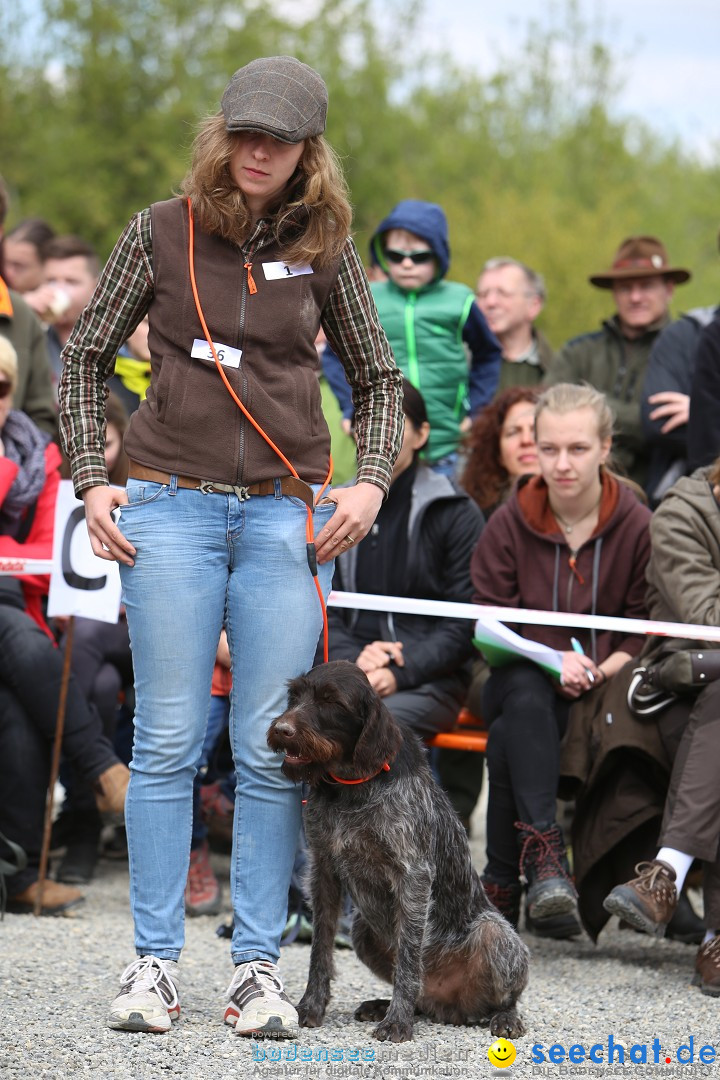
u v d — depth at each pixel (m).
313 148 6.04
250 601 6.14
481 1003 6.51
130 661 10.68
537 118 63.44
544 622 8.70
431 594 9.70
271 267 6.03
